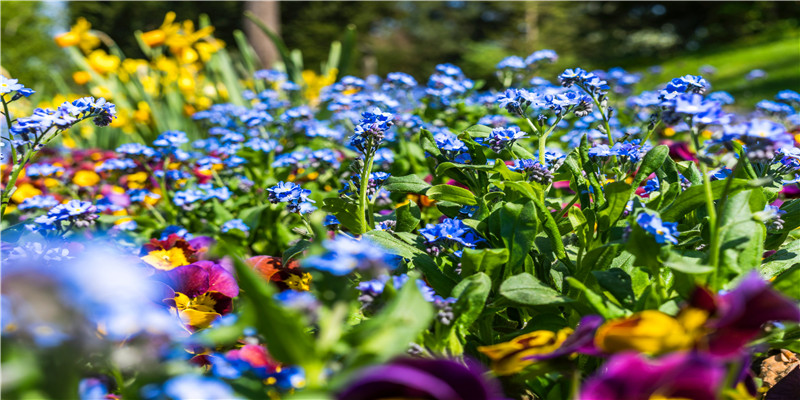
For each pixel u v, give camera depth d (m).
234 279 1.85
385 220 2.25
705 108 1.30
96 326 1.25
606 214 1.67
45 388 1.05
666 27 24.53
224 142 3.61
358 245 1.24
